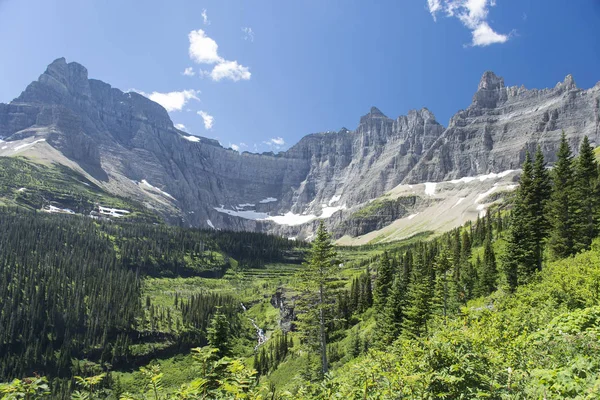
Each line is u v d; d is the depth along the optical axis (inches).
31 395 318.3
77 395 335.6
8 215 7824.8
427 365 405.4
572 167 2142.0
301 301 1617.9
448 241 4458.7
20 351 4333.2
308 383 486.3
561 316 593.0
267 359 3479.3
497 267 2608.3
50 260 6013.8
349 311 3629.4
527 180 2094.0
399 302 2030.0
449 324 808.9
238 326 5551.2
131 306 5442.9
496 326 708.0
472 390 342.3
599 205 2057.1
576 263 1284.4
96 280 5866.1
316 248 1552.7
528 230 1943.9
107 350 4616.1
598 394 264.2
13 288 5073.8
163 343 4950.8
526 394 327.3
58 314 4857.3
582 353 422.0
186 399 346.0
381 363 503.2
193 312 5506.9
